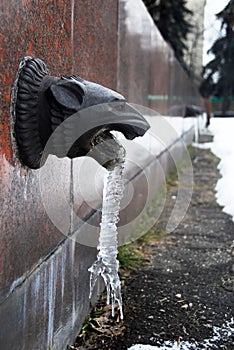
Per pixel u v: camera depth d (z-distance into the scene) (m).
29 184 1.86
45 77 1.80
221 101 21.34
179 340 2.57
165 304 3.07
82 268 2.71
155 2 13.23
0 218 1.58
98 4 3.10
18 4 1.72
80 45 2.64
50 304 2.13
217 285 3.44
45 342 2.07
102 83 3.29
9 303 1.65
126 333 2.65
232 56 13.30
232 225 5.32
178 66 11.01
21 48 1.75
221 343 2.55
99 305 3.03
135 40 4.83
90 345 2.53
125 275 3.63
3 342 1.60
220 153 9.62
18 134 1.73
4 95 1.62
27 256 1.84
